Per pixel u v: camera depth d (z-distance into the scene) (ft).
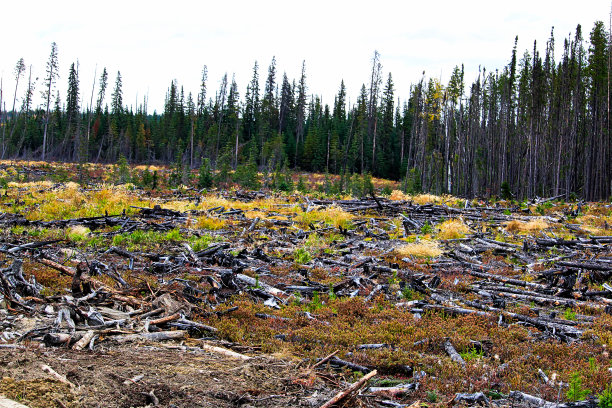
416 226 63.82
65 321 19.60
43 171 169.07
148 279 31.53
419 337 23.41
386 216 73.15
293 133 298.97
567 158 152.76
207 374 16.21
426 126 188.44
